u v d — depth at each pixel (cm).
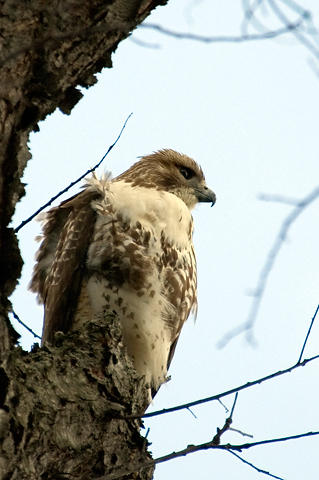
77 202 1130
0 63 505
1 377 598
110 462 687
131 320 1068
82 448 657
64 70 584
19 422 599
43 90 574
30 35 543
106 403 689
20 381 632
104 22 581
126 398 738
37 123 612
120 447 704
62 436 640
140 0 596
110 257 1065
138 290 1066
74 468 657
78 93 637
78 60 591
